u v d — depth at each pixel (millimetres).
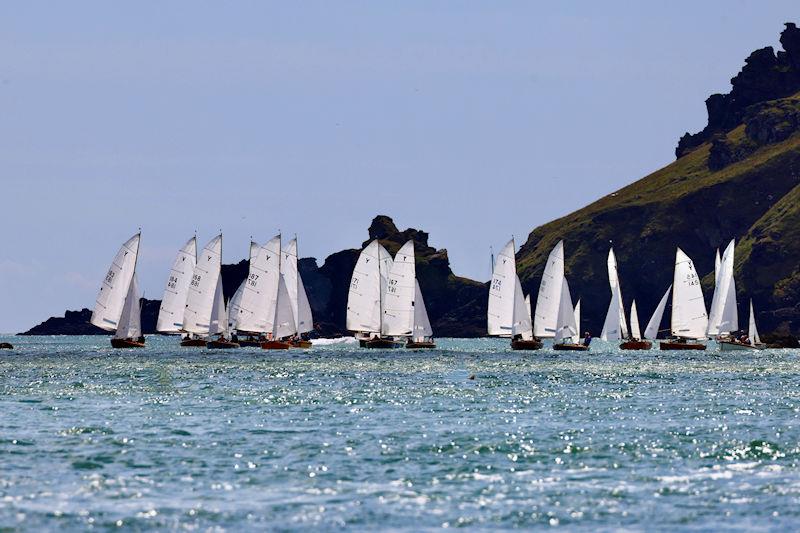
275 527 137875
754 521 140500
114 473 170500
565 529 137500
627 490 158250
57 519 141375
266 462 179875
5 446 194875
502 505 149250
